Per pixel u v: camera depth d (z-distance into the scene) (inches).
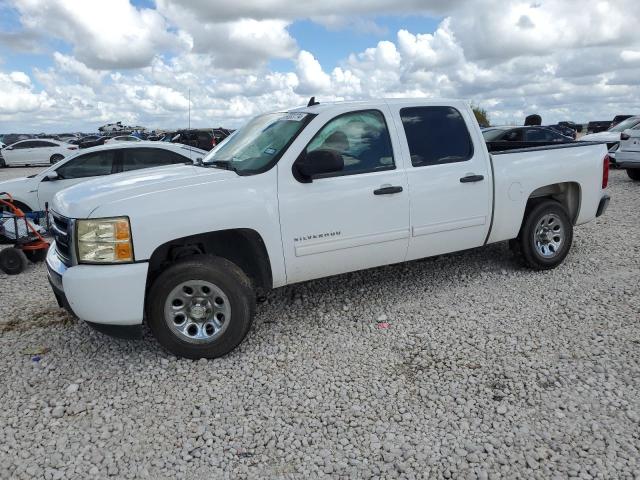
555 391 134.9
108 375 152.9
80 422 130.5
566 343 160.7
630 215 342.6
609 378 139.3
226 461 114.9
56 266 158.4
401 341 167.5
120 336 155.0
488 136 541.6
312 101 188.5
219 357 159.8
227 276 154.1
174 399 139.3
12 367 159.2
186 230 151.3
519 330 171.3
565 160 220.8
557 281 213.9
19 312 206.8
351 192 172.9
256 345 168.2
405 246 186.7
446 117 195.5
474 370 147.6
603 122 1371.8
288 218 164.7
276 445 119.7
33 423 130.5
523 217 216.2
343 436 121.7
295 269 169.9
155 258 153.1
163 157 358.9
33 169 1119.6
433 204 187.9
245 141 189.3
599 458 110.0
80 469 113.7
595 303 189.9
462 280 218.2
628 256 244.2
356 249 177.6
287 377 148.3
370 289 211.6
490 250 255.1
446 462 111.7
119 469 113.3
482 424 123.6
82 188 166.2
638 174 510.6
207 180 159.2
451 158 193.5
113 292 146.3
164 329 155.2
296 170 166.1
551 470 107.8
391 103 187.0
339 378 146.7
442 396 135.7
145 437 123.8
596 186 230.4
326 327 179.6
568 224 223.6
